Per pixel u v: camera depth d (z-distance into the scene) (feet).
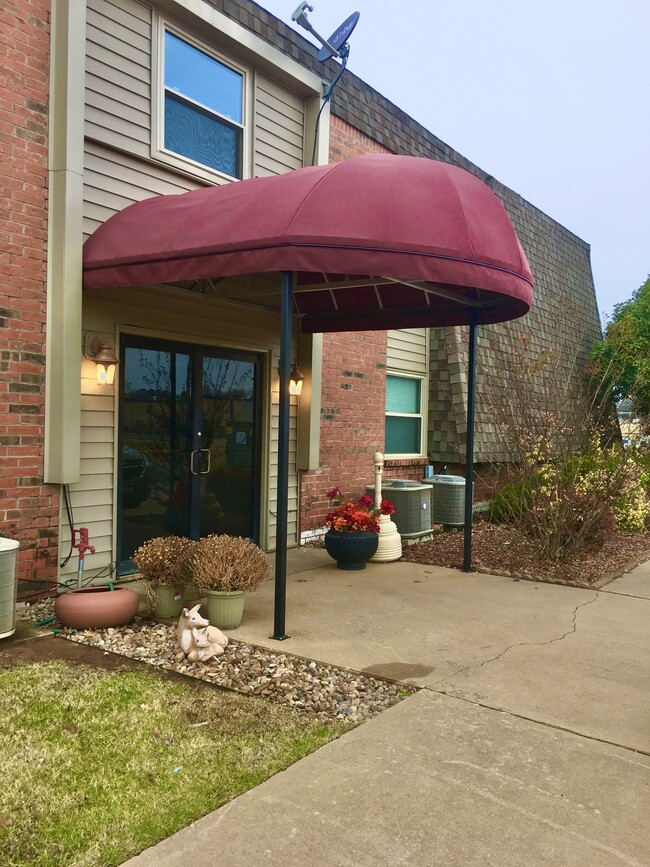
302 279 24.61
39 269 18.61
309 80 27.84
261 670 14.84
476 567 25.50
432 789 10.09
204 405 24.75
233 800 9.70
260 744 11.41
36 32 18.44
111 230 19.22
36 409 18.62
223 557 17.48
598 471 28.50
